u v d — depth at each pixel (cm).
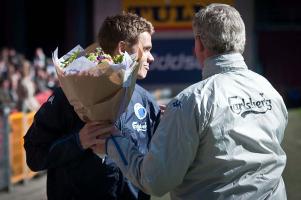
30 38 5394
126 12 756
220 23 617
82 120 671
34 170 698
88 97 626
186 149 594
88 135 645
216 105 601
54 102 684
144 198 730
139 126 713
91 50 731
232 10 629
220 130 601
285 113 658
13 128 1877
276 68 5134
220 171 605
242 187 607
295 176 1936
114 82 620
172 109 604
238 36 624
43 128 685
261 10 5047
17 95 2405
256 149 614
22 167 1941
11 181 1862
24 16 5275
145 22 727
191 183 619
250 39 4862
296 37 5128
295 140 2730
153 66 4788
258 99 627
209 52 632
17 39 5225
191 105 599
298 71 5134
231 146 604
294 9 5100
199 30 630
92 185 690
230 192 605
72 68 625
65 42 5328
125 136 679
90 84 617
